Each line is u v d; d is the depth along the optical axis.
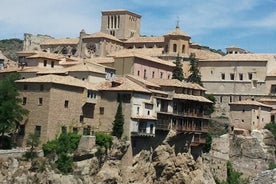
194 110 153.38
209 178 157.12
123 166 133.88
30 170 117.94
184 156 150.12
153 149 142.50
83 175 124.69
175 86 150.50
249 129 181.38
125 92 135.12
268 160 176.38
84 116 135.00
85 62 166.00
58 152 123.69
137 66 173.00
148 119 137.88
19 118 126.38
